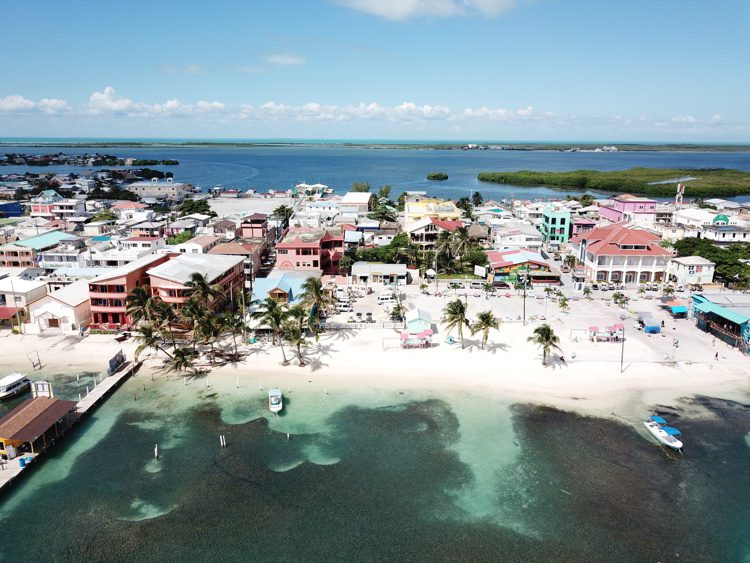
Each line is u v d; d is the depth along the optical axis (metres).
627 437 67.06
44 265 132.50
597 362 86.06
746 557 49.22
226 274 113.69
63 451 64.62
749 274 125.81
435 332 98.06
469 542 50.69
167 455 63.78
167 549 49.94
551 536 51.44
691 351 90.00
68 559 48.97
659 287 125.81
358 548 49.97
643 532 52.06
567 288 127.19
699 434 67.69
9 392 76.88
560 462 62.31
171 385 80.69
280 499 56.34
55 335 98.00
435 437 67.19
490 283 126.44
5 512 54.66
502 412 72.75
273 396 73.19
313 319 96.31
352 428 69.12
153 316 88.19
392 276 130.38
